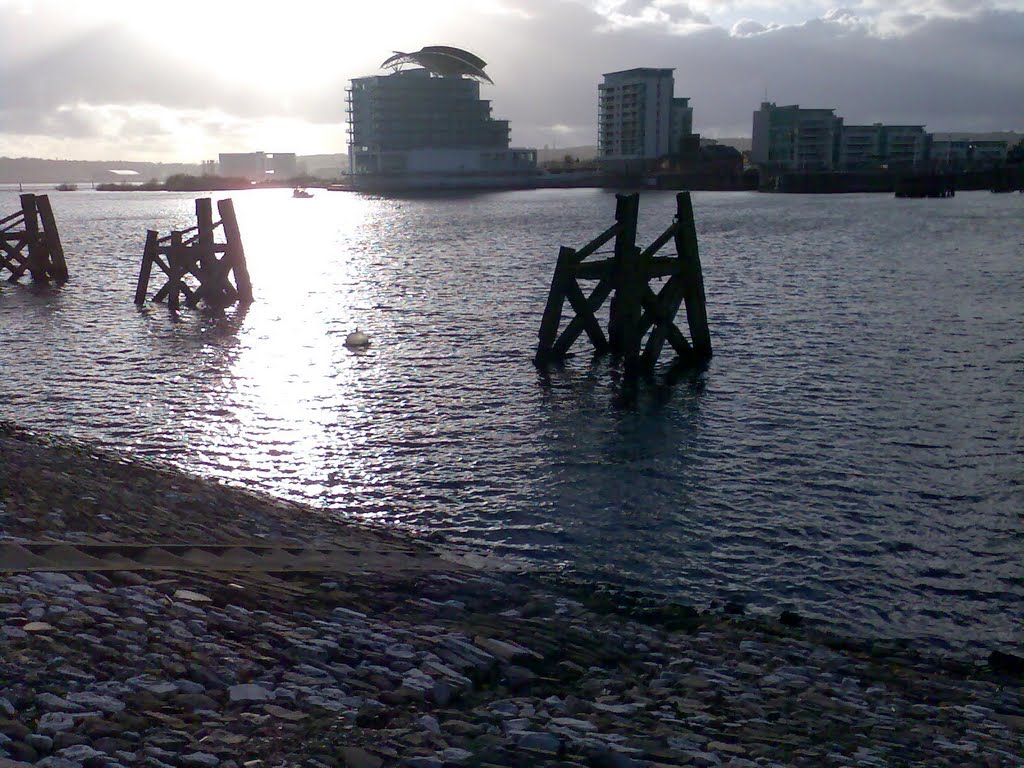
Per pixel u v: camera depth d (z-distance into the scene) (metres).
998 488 19.61
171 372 30.41
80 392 27.55
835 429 23.92
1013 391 27.67
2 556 9.84
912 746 8.81
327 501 18.75
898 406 26.09
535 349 34.19
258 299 47.62
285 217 148.88
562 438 23.19
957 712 10.20
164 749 6.39
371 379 29.56
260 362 32.06
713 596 14.62
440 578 13.31
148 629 8.54
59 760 5.92
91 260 69.56
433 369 31.00
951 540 16.97
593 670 10.10
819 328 38.34
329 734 7.05
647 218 125.31
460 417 25.12
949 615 14.11
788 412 25.59
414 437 23.23
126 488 15.51
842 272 58.75
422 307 44.75
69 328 38.69
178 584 10.17
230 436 23.17
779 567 15.75
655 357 30.52
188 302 45.38
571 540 16.81
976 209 144.75
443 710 8.12
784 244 81.00
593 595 13.94
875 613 14.13
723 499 18.97
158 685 7.43
